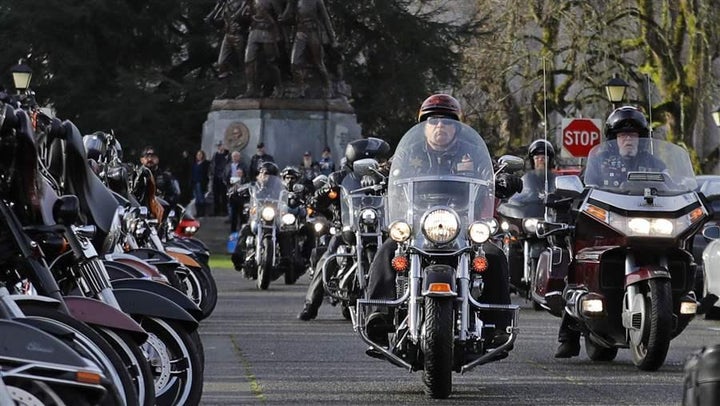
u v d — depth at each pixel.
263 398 21.91
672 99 93.88
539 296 28.86
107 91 114.56
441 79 118.62
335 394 22.45
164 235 37.06
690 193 26.94
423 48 117.69
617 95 65.25
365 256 33.59
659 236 26.25
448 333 21.16
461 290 21.59
